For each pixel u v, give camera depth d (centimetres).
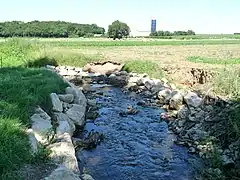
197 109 1460
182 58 3681
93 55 3738
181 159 1121
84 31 11856
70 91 1669
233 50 5166
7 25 9338
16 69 2042
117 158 1126
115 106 1922
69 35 10862
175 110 1731
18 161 742
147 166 1068
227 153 1070
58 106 1343
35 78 1675
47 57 3322
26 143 813
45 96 1324
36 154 811
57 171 744
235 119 1156
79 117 1435
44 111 1204
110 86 2597
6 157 703
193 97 1587
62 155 861
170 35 12838
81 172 991
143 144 1273
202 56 3894
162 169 1046
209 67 2548
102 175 988
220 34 15312
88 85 2614
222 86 1530
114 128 1484
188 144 1237
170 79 2458
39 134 961
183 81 2361
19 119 952
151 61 3156
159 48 5869
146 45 6725
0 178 656
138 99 2117
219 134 1184
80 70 3138
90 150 1194
